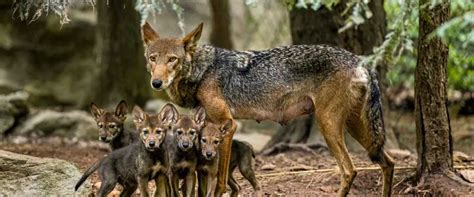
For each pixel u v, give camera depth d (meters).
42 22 25.47
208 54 12.33
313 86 12.27
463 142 19.28
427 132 12.82
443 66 12.63
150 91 23.03
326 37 16.69
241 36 30.53
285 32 25.80
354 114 12.24
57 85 25.31
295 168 14.90
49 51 25.55
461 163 14.88
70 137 20.55
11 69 25.12
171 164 11.38
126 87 22.47
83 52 25.73
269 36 27.08
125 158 11.52
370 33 16.47
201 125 11.48
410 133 20.36
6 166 11.73
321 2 12.03
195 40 12.08
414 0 10.69
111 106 22.19
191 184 11.46
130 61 22.42
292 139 17.53
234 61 12.47
